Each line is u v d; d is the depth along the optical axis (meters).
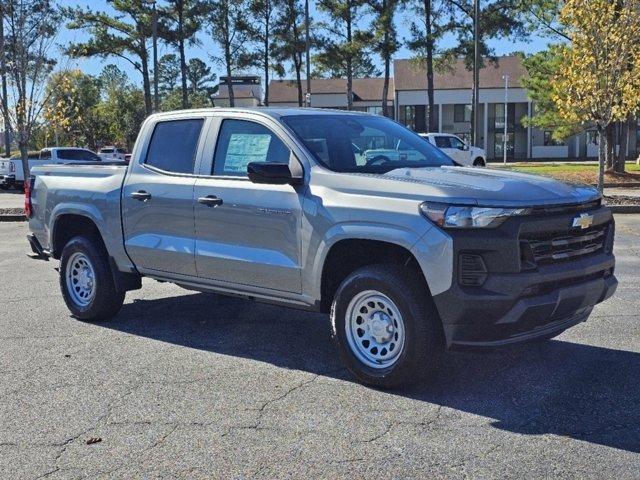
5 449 4.29
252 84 47.53
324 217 5.25
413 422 4.56
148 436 4.43
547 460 3.99
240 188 5.86
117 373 5.64
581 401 4.88
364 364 5.19
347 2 39.66
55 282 9.66
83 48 41.56
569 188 5.20
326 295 5.53
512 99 61.97
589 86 17.97
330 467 3.96
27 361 5.99
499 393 5.06
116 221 6.86
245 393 5.15
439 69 42.69
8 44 21.27
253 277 5.82
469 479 3.79
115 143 69.81
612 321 6.97
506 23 37.94
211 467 3.99
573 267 4.91
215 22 43.75
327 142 5.79
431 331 4.88
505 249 4.58
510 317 4.59
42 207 7.72
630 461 3.96
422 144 6.48
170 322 7.29
